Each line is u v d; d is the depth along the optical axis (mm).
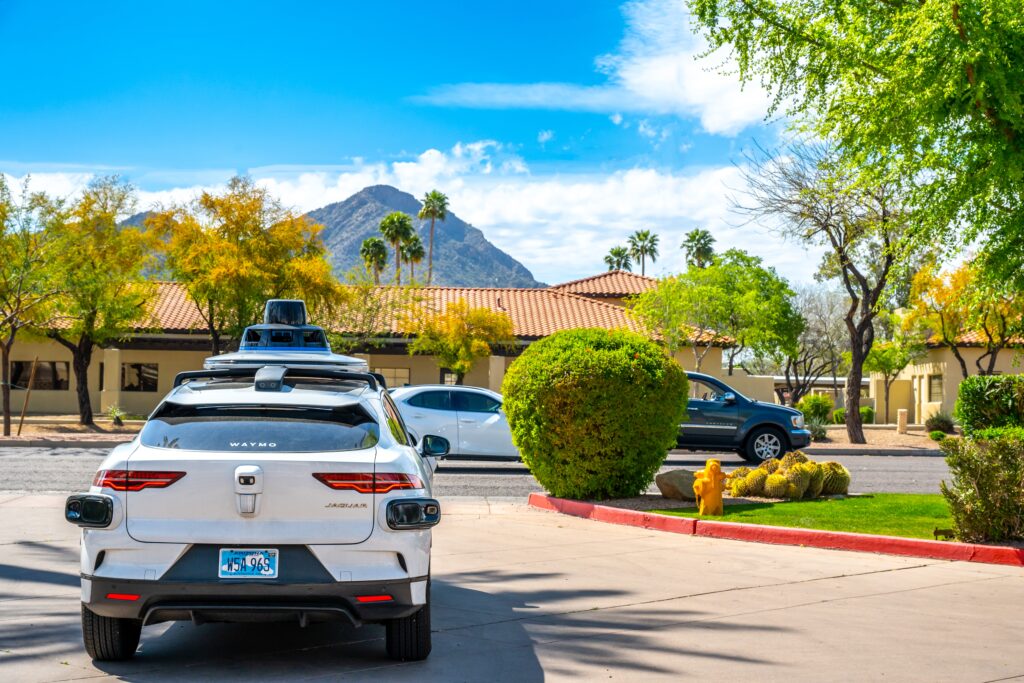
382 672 5602
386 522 5379
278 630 6641
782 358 61094
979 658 5996
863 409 51000
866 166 13148
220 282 31156
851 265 28109
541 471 13016
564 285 47094
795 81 13688
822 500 13094
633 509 12180
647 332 38031
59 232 28078
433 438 8016
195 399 5879
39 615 6871
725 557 9547
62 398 42188
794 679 5547
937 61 10656
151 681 5359
